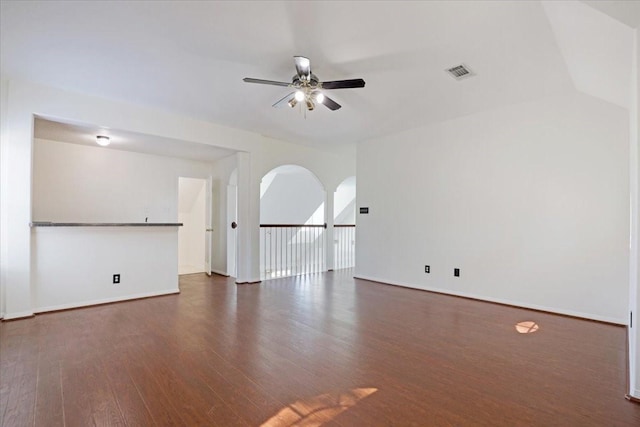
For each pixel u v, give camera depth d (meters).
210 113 4.22
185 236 7.49
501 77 3.12
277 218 8.24
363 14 2.18
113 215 5.35
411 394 1.93
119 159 5.42
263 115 4.30
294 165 5.95
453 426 1.64
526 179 3.79
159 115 4.15
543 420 1.69
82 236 3.81
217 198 6.30
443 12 2.15
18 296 3.31
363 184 5.71
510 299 3.90
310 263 6.85
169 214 5.94
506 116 3.95
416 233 4.90
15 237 3.28
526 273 3.78
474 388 2.01
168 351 2.52
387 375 2.16
